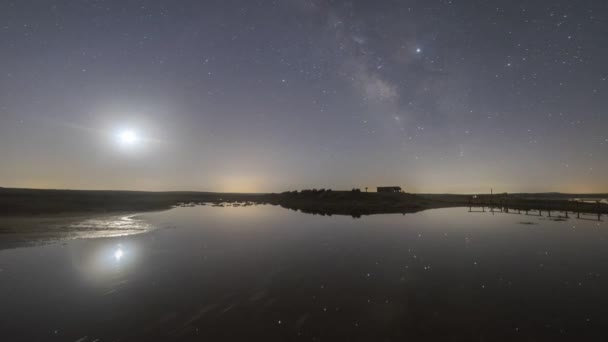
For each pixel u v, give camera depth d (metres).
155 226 24.42
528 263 13.11
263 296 9.09
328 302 8.66
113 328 7.06
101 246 15.98
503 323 7.41
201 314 7.82
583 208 40.72
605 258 14.09
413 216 34.84
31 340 6.55
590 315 7.85
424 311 8.08
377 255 14.52
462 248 16.23
